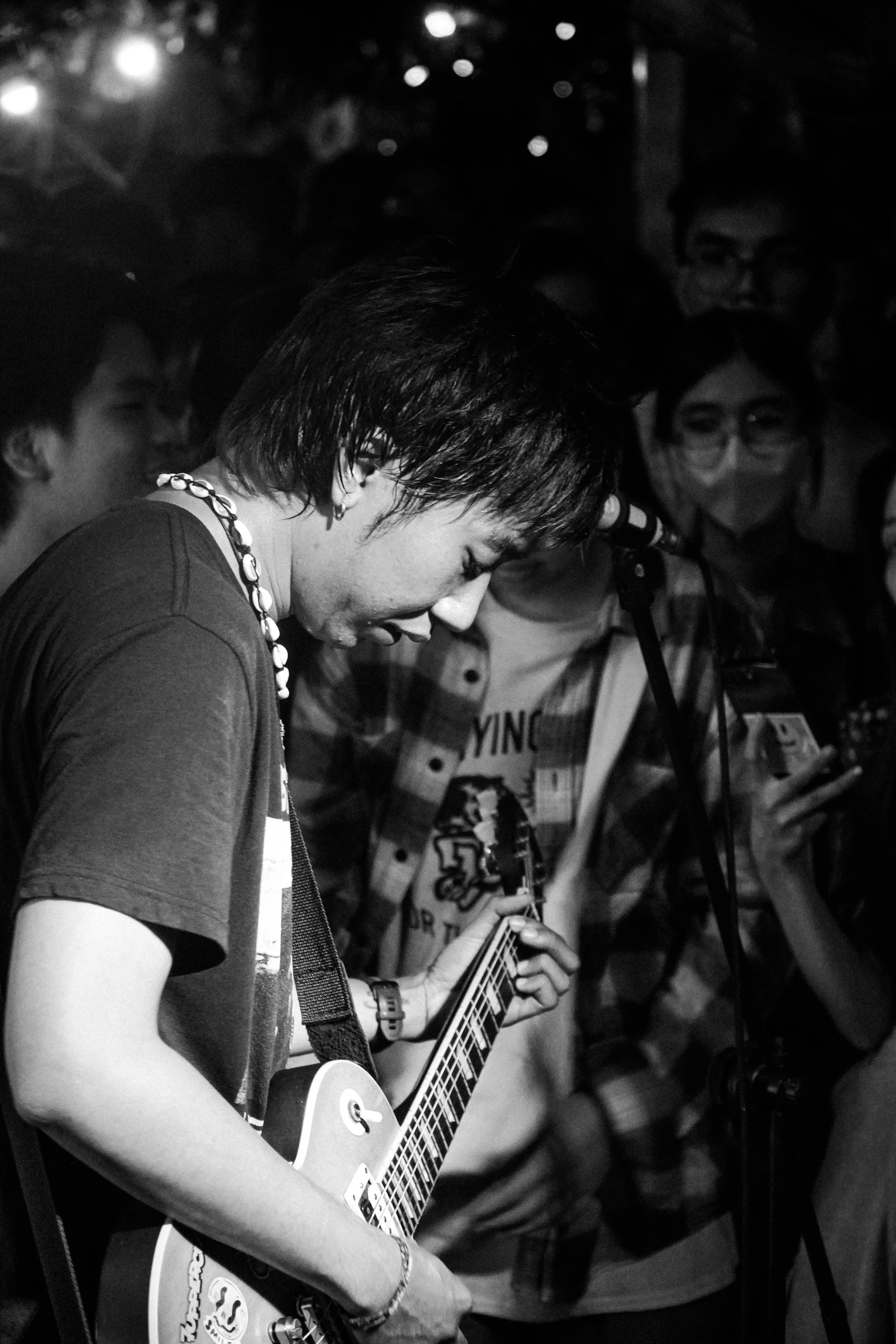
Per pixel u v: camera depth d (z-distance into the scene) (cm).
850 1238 209
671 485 244
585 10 565
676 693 213
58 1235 121
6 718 116
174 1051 108
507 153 579
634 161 565
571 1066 208
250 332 244
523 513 124
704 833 177
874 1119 209
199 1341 120
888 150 428
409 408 119
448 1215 206
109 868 102
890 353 327
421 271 126
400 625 131
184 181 409
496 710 213
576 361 126
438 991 177
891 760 223
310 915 146
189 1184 107
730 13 324
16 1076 102
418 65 617
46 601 116
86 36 509
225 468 128
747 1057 172
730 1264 213
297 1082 134
